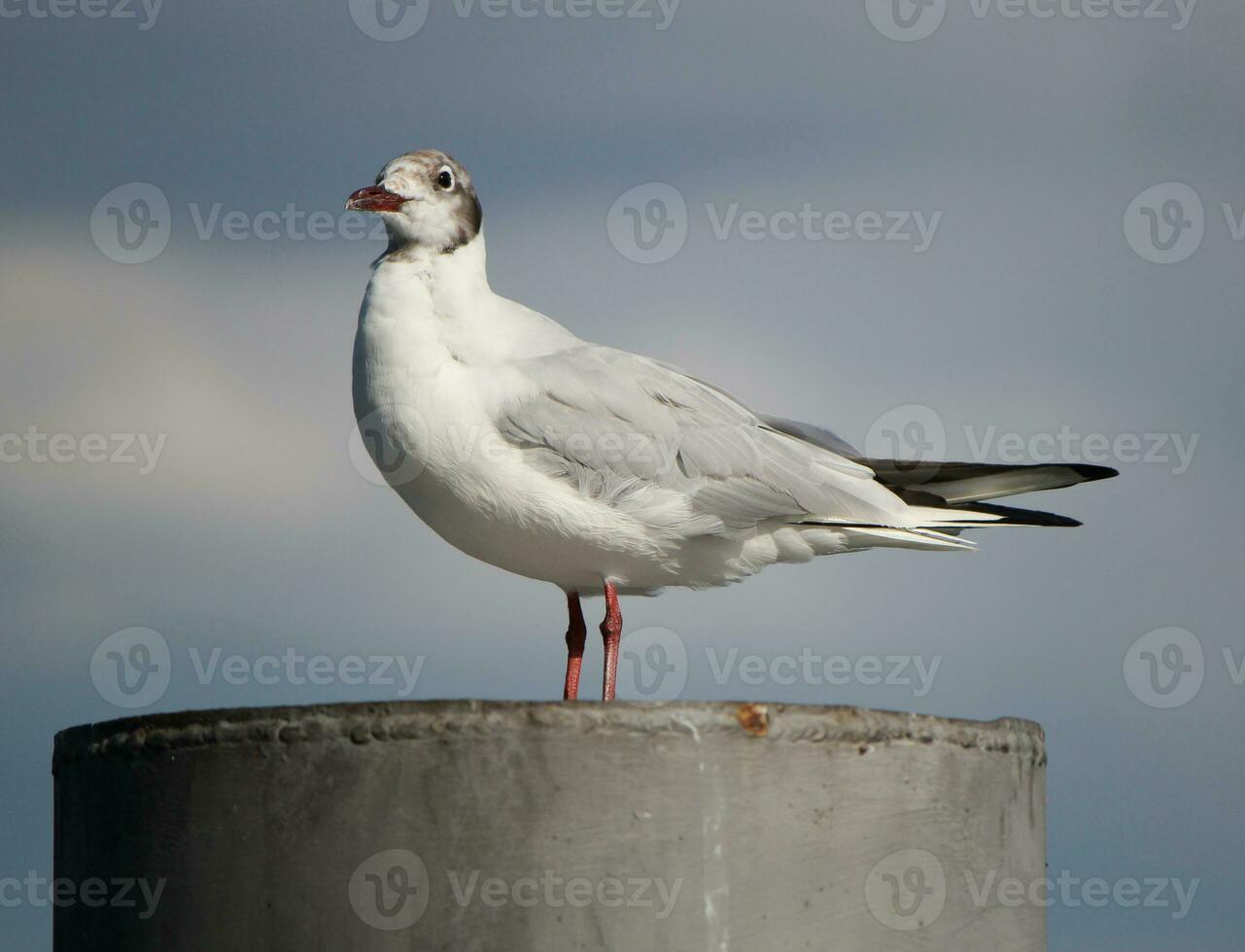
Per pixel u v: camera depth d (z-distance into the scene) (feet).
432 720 20.85
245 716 21.39
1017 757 23.57
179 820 21.57
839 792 21.61
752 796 21.15
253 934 20.99
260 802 21.20
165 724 21.79
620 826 20.70
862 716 21.88
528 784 20.70
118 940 21.98
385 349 30.40
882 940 21.62
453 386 30.37
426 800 20.76
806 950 21.08
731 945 20.76
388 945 20.62
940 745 22.45
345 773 20.98
